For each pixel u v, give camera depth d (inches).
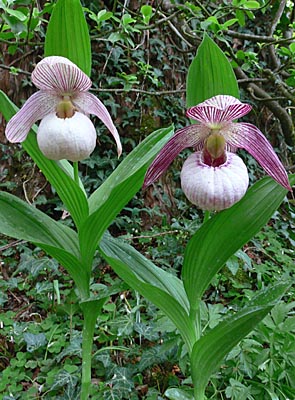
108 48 39.3
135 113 40.3
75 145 14.6
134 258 17.5
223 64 14.8
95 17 24.6
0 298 27.6
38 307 29.6
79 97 15.8
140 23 30.1
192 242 15.0
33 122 15.9
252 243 35.3
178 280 18.0
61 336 24.1
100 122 39.3
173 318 15.9
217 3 39.9
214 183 13.7
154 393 19.8
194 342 16.0
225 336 14.3
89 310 17.2
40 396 20.5
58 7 15.3
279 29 44.3
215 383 19.1
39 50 37.1
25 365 22.3
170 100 41.7
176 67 42.5
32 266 27.2
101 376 22.6
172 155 15.4
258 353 18.9
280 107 43.9
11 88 36.8
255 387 18.9
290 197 46.2
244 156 45.1
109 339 23.0
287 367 18.5
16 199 16.9
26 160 37.8
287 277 27.5
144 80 40.1
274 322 19.0
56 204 37.7
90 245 16.6
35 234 16.6
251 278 30.6
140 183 16.0
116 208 16.0
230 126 14.7
